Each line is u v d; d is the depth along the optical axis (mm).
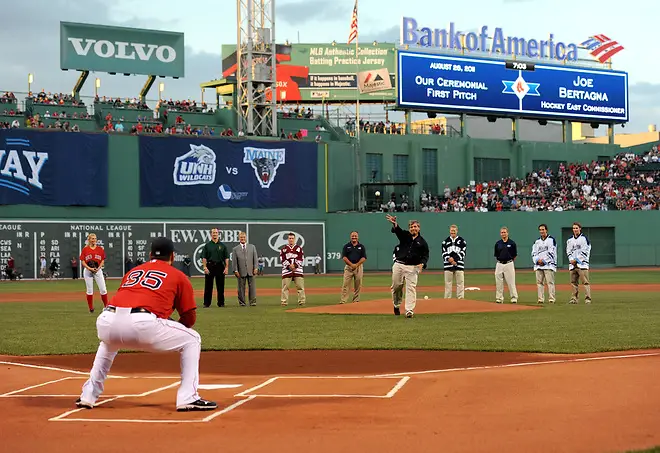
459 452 6824
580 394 9297
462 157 68812
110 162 53594
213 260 25562
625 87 72125
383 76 71188
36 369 12367
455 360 12734
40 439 7562
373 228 59875
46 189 51906
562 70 69688
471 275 52969
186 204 55469
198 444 7277
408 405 8930
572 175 68312
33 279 51562
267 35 60656
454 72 66062
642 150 75062
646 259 62469
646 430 7445
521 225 61188
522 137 85125
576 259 24703
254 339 16062
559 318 19547
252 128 59438
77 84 61500
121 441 7438
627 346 13844
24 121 56156
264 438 7469
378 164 66062
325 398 9469
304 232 58969
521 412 8391
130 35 60875
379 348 14352
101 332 8859
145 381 11055
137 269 9133
